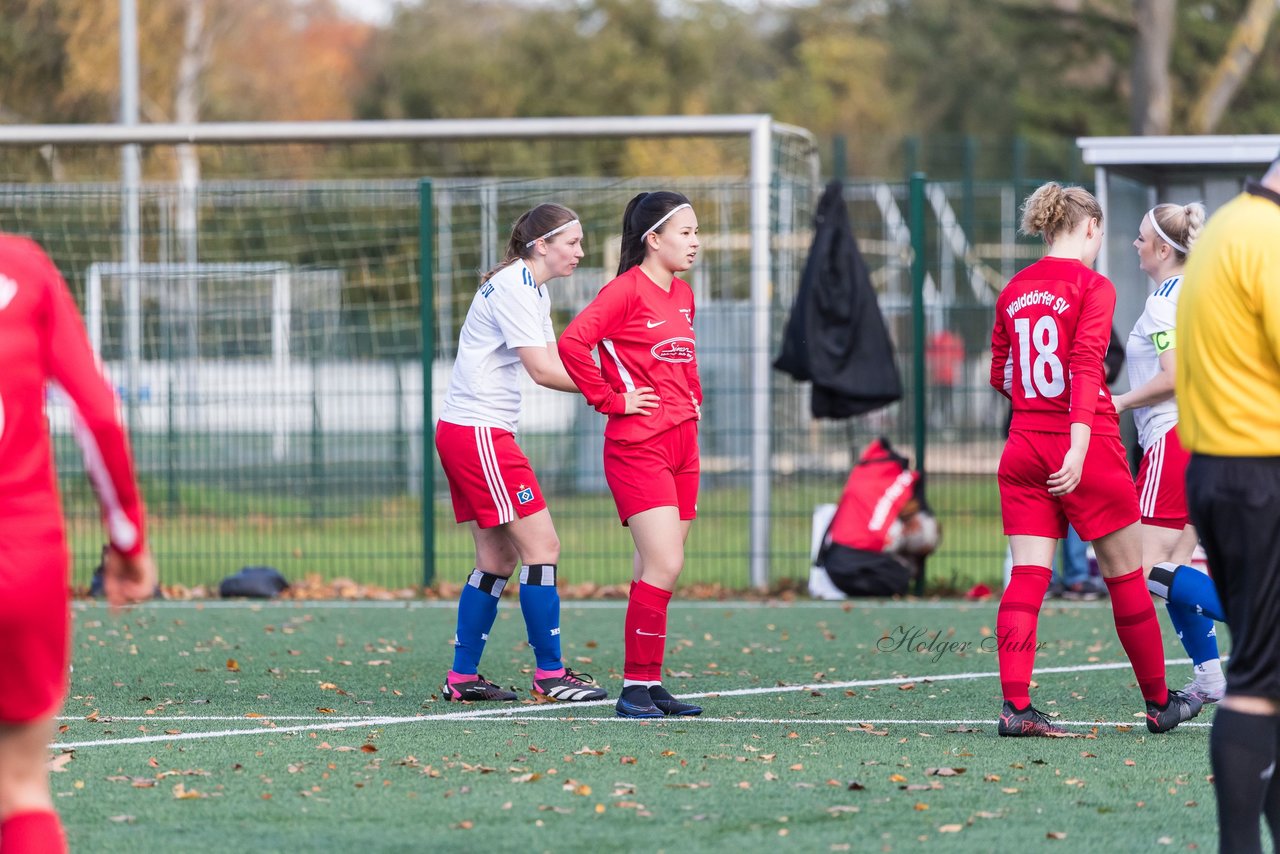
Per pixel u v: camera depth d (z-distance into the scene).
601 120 38.59
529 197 56.91
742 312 46.31
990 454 52.19
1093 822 15.62
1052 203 20.39
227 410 45.12
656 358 22.00
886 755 18.92
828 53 162.62
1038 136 114.81
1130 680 25.09
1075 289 19.81
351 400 48.84
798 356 37.12
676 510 22.02
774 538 41.44
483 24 153.50
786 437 41.97
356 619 33.31
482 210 49.50
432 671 26.45
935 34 147.75
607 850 14.59
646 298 21.94
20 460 11.20
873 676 25.66
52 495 11.48
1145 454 22.64
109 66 107.50
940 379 51.12
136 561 11.63
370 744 19.27
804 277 37.31
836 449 49.28
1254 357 13.67
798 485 42.53
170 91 113.56
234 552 43.06
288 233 49.47
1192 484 14.14
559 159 105.81
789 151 44.12
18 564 11.11
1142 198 36.56
